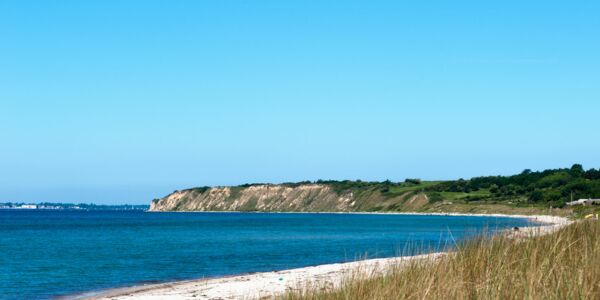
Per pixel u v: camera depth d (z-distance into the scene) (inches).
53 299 1136.2
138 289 1231.5
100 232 4554.6
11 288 1310.3
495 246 501.0
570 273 365.1
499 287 362.9
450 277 415.8
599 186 2701.8
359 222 6791.3
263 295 934.4
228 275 1505.9
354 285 481.7
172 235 4060.0
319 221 7416.3
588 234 486.6
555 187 6599.4
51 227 5649.6
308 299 531.5
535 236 493.4
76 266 1817.2
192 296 1005.2
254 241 3287.4
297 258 2076.8
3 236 3897.6
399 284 441.7
